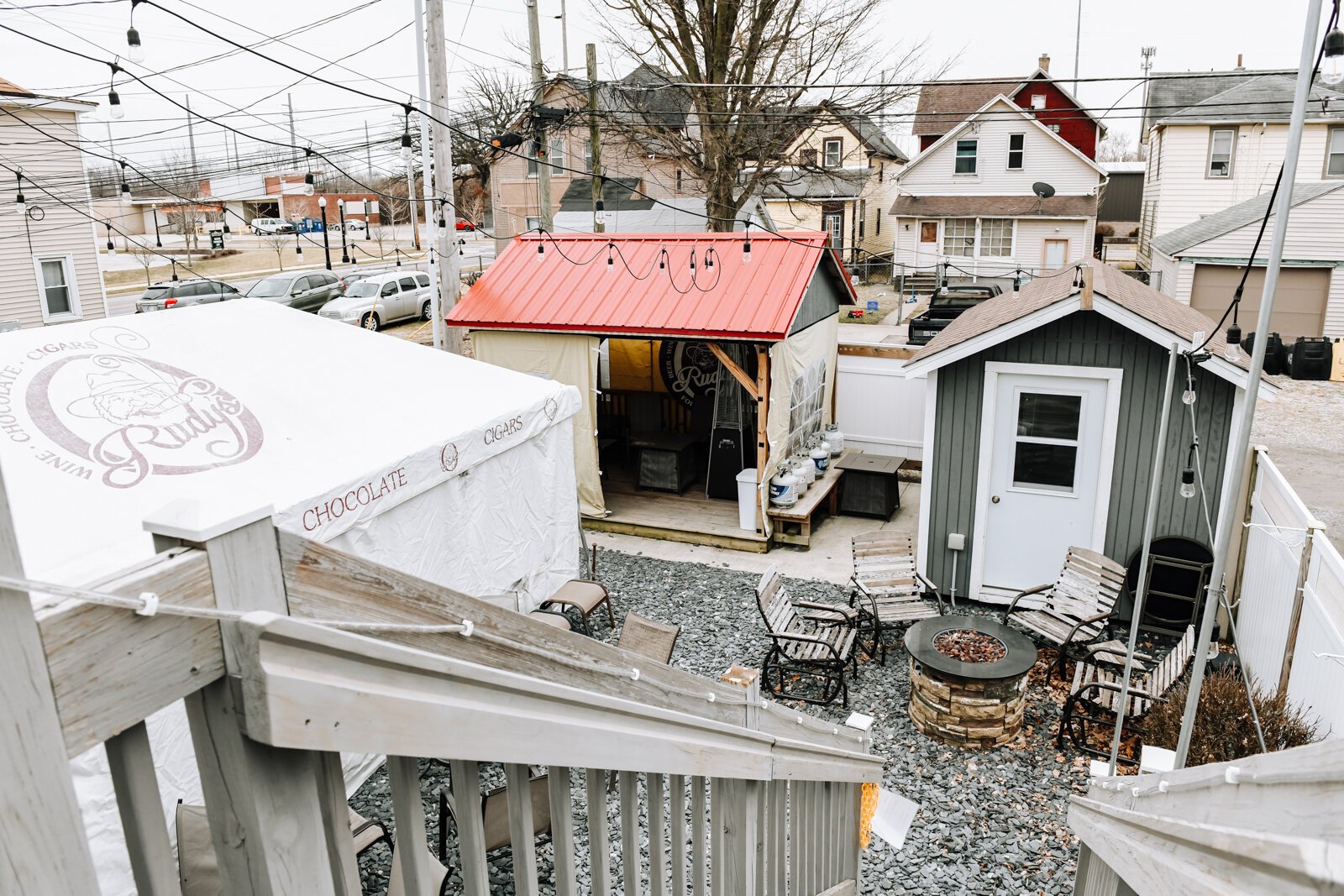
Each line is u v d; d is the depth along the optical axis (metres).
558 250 13.53
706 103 22.61
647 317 11.92
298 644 1.19
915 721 8.05
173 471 5.87
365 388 7.92
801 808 4.14
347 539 6.67
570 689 1.85
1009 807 6.93
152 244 46.00
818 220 38.81
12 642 0.92
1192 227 28.22
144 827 1.14
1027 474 10.01
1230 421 9.04
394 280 26.75
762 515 12.00
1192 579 9.40
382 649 1.33
